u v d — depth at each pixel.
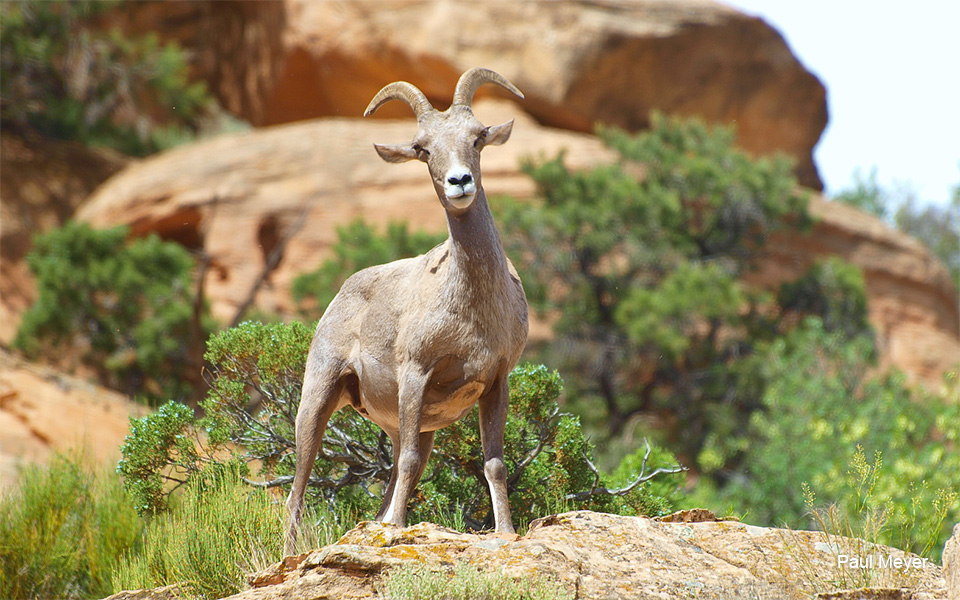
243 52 129.38
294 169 96.25
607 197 82.88
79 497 32.41
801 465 49.28
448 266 19.75
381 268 22.17
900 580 18.91
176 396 73.69
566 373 78.00
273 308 89.19
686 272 78.06
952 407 44.03
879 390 52.97
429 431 21.25
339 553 17.66
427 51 110.25
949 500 23.48
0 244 94.31
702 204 90.12
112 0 110.94
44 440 53.09
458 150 19.16
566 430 26.83
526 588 16.33
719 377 78.00
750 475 64.69
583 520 19.59
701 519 21.69
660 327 74.12
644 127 112.75
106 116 115.44
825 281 87.69
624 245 82.94
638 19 111.19
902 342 100.62
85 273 76.38
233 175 95.81
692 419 78.44
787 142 123.00
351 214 93.31
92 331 76.31
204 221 93.50
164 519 25.23
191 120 128.50
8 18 103.12
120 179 101.00
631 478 29.27
